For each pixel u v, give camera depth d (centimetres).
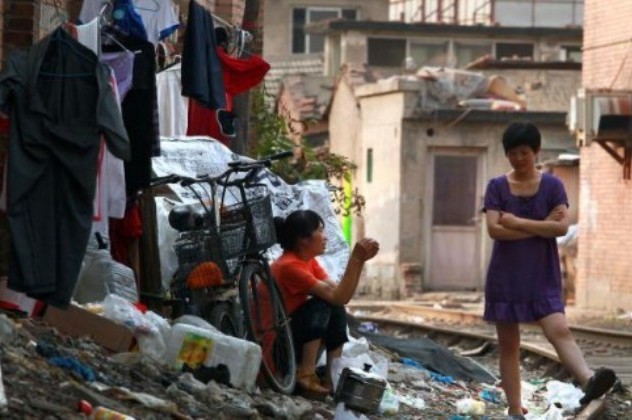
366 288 4931
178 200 1583
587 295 3909
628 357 2497
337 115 5472
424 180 4803
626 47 3734
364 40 6084
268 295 1402
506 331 1401
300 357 1422
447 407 1568
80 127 1199
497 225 1381
